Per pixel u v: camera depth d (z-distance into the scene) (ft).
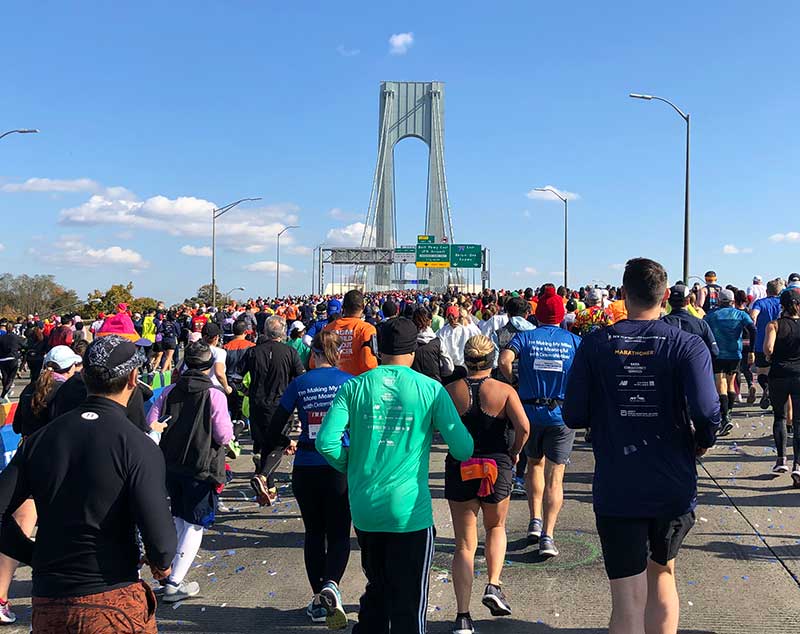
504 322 36.60
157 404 17.47
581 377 11.26
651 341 10.91
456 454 11.59
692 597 15.37
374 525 11.20
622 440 10.79
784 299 24.13
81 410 8.95
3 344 61.11
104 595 8.48
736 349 31.68
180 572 16.34
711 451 29.27
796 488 23.67
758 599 15.24
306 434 15.29
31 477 8.68
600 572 17.12
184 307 82.12
